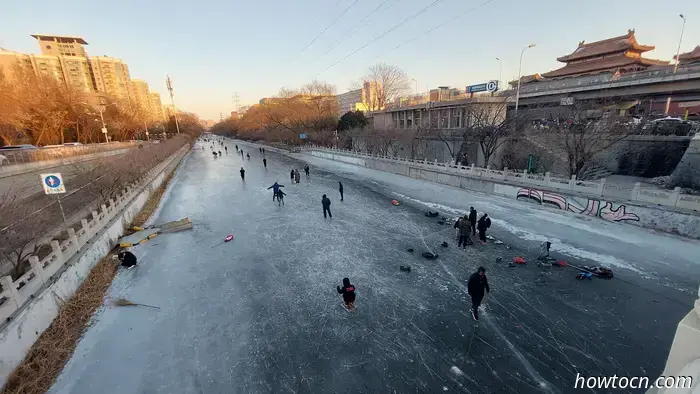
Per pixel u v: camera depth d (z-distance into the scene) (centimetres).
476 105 2659
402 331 738
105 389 603
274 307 853
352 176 2988
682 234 1165
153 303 887
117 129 6006
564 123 1958
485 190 1978
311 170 3516
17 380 621
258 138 9256
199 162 4741
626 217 1310
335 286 950
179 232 1491
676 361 342
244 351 694
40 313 750
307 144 6066
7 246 884
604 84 3191
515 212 1560
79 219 1441
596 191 1453
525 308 803
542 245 1072
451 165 2320
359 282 968
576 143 1792
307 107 6362
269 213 1769
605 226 1309
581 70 4781
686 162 1705
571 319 754
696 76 2572
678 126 2017
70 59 9262
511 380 590
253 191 2402
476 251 1155
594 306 799
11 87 3366
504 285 912
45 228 1157
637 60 4291
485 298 852
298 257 1165
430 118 3272
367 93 7431
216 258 1179
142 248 1295
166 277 1036
